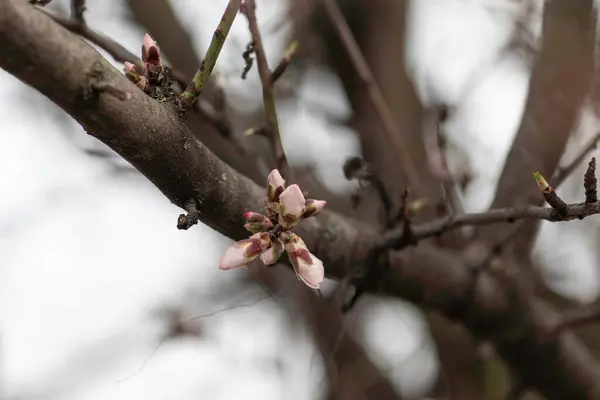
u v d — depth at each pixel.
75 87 0.59
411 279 0.76
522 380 0.87
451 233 0.84
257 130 0.70
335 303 1.03
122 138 0.61
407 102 1.09
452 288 0.77
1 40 0.58
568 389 0.85
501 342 0.81
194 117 0.80
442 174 0.78
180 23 0.99
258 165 0.78
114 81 0.60
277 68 0.69
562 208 0.63
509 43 1.01
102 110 0.60
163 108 0.61
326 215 0.71
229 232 0.66
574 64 0.80
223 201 0.65
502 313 0.79
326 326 1.07
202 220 0.65
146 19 0.95
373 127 1.05
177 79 0.71
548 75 0.81
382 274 0.74
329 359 1.05
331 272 0.72
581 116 0.82
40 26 0.58
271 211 0.64
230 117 1.04
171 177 0.62
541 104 0.80
